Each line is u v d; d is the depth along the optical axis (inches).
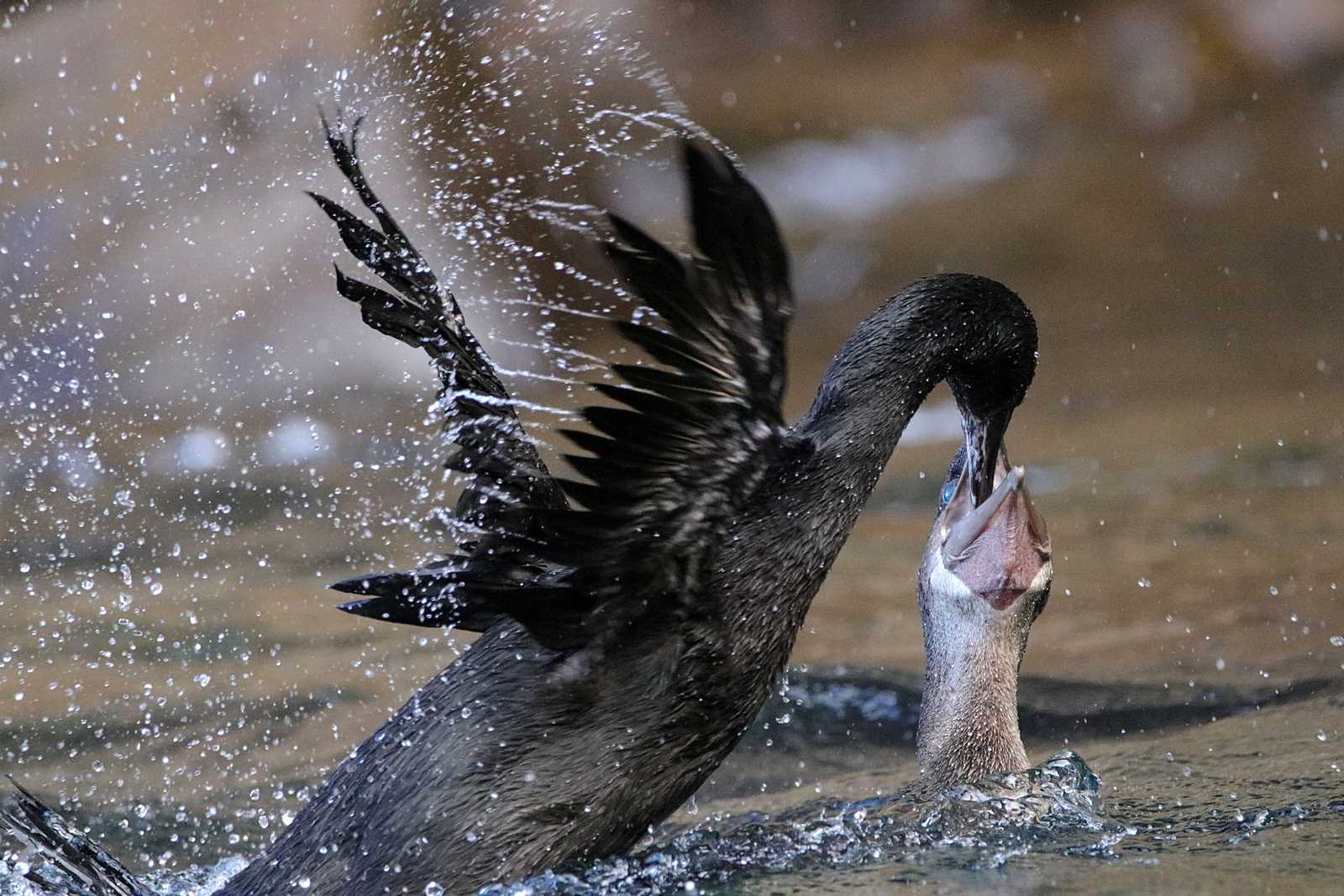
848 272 1075.9
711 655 256.5
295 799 345.1
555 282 519.8
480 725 257.6
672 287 238.1
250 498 595.2
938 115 1295.5
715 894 251.6
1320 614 441.4
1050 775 304.7
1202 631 438.3
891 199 1197.1
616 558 249.8
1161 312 923.4
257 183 783.1
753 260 240.4
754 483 253.8
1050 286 1010.1
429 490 604.4
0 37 860.0
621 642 255.0
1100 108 1279.5
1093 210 1124.5
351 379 734.5
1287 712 366.3
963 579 313.7
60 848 274.1
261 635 458.0
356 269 764.6
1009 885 246.8
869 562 552.4
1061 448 689.0
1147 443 677.9
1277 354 816.3
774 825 295.6
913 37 1405.0
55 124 816.3
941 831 280.2
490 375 276.2
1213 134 1217.4
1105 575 502.9
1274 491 586.2
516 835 255.0
